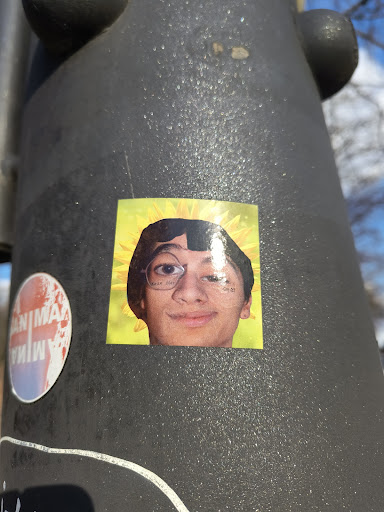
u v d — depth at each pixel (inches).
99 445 57.3
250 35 77.4
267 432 57.3
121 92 72.6
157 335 60.9
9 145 99.7
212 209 65.8
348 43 88.1
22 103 102.7
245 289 63.4
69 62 79.4
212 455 55.6
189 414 57.1
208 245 64.2
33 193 75.7
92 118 72.9
